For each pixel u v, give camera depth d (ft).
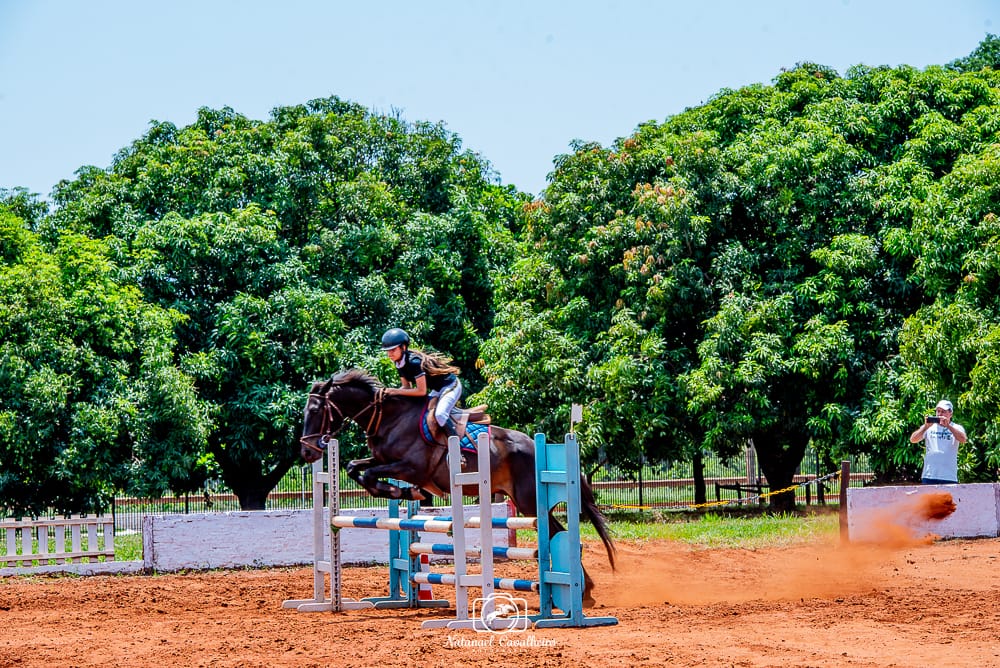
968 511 54.44
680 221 80.74
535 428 79.92
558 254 86.99
